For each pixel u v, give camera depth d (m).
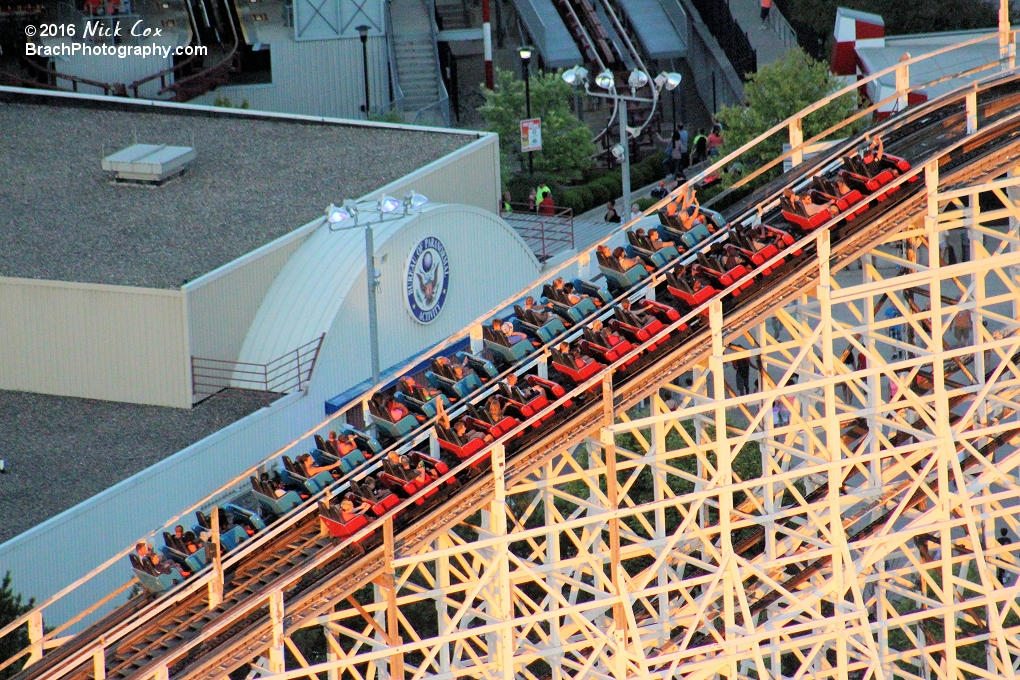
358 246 152.25
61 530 122.00
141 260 149.75
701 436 118.81
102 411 144.00
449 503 101.94
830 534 112.25
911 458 115.50
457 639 101.88
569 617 124.31
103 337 144.88
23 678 98.50
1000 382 123.19
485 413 105.94
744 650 114.56
